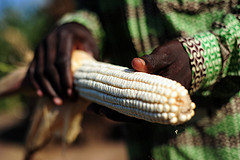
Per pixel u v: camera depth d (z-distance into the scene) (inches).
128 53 66.8
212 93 54.9
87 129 303.1
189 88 47.7
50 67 63.7
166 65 45.4
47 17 306.2
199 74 47.0
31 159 83.0
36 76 65.6
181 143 61.6
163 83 41.5
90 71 57.5
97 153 283.1
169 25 58.2
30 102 275.6
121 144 300.0
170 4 57.2
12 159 290.4
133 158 69.7
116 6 64.9
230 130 57.2
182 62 45.7
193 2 56.4
